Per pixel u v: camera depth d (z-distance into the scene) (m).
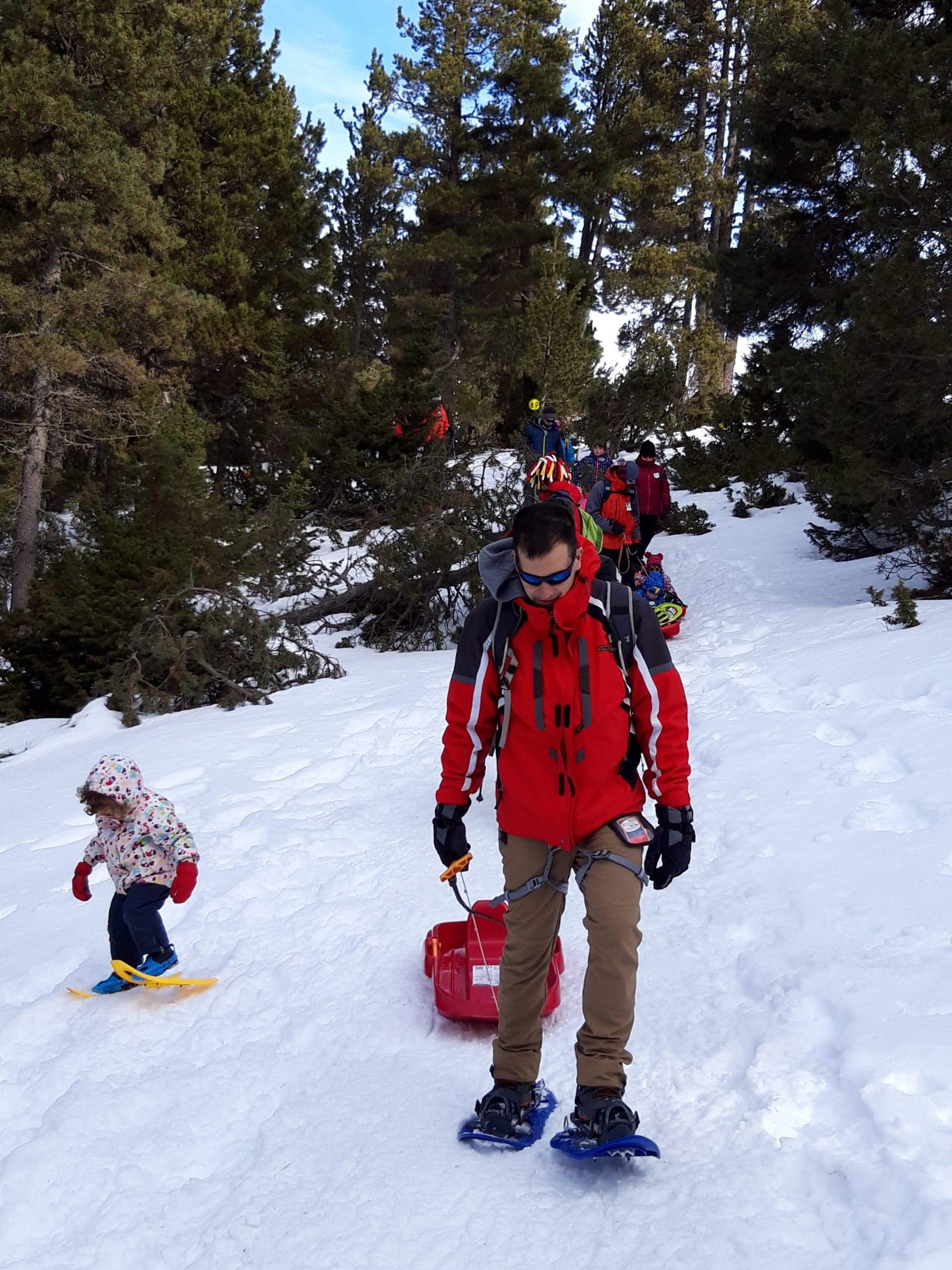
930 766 5.77
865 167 10.39
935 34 11.30
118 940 4.62
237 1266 2.74
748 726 7.27
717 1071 3.36
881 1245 2.43
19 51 18.53
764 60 19.02
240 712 11.31
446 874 3.22
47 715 14.18
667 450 28.34
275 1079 3.72
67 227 17.92
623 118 41.69
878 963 3.72
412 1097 3.47
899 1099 2.88
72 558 14.82
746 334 21.42
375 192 40.44
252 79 28.31
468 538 14.74
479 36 37.72
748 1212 2.65
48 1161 3.31
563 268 28.05
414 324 33.34
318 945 4.82
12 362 18.34
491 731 3.13
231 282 23.66
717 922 4.41
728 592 13.83
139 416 19.89
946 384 10.05
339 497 20.53
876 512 10.84
